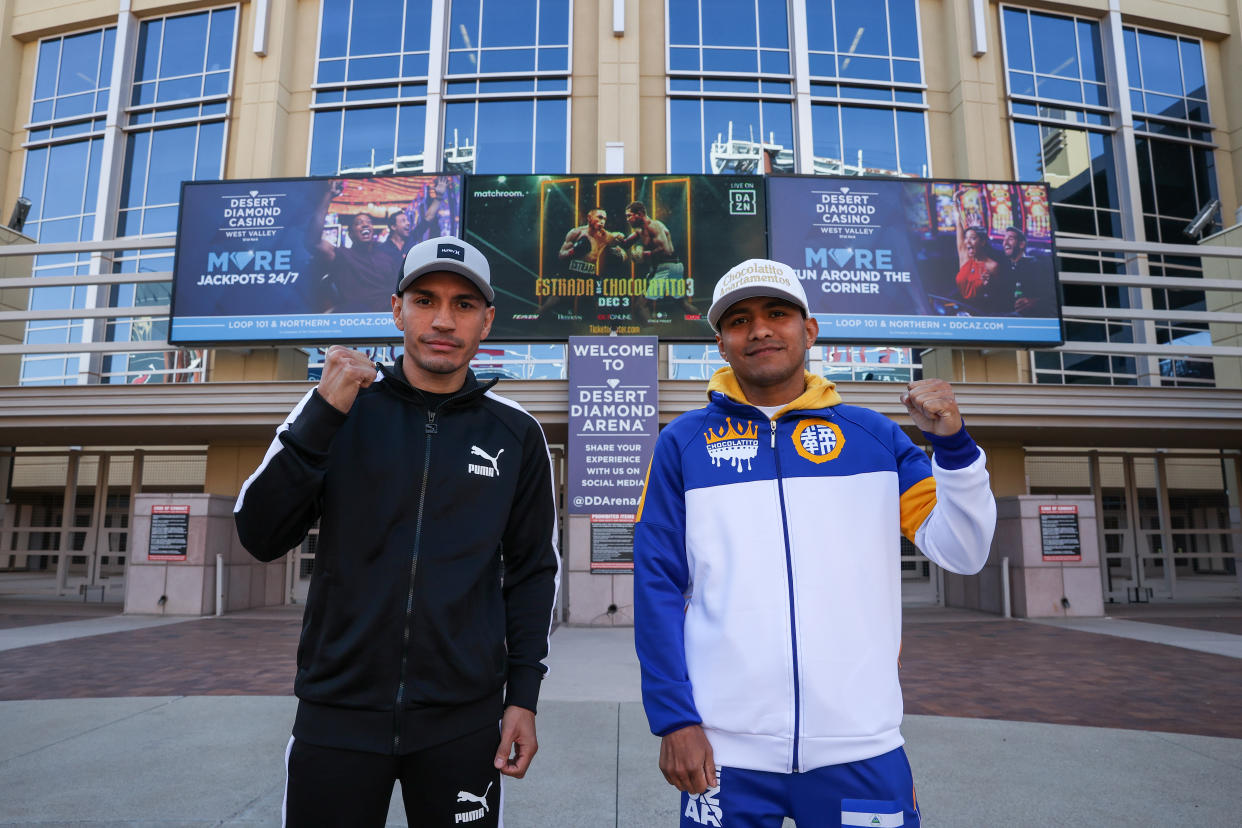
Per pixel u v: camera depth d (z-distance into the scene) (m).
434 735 1.65
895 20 16.44
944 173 15.95
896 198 12.65
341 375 1.65
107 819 3.17
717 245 12.34
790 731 1.60
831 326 12.26
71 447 14.38
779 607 1.66
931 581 13.52
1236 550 14.22
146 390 11.40
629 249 12.30
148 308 12.38
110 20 17.19
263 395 11.33
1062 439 13.06
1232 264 14.79
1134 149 16.73
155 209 16.20
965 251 12.56
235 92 16.08
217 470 13.43
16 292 14.70
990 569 11.79
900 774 1.61
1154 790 3.56
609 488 10.61
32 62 17.67
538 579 1.95
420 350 1.84
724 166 15.52
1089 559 11.09
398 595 1.67
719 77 15.80
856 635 1.65
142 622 10.34
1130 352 12.38
